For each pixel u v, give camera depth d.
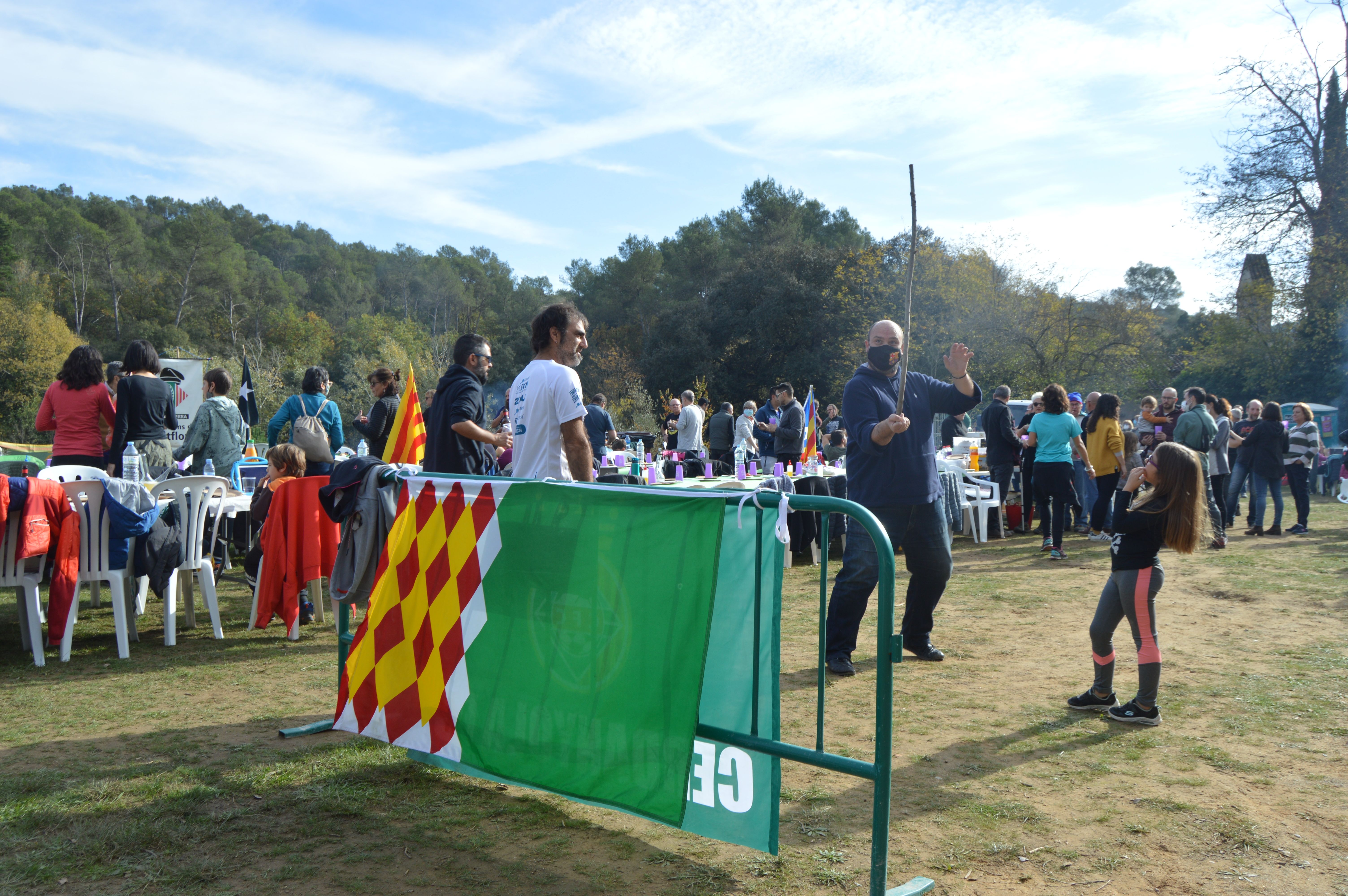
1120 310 30.91
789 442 11.26
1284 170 23.11
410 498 3.44
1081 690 4.44
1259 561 8.03
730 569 2.59
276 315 74.56
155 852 2.72
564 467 3.55
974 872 2.56
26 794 3.17
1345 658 4.86
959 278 30.89
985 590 7.05
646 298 66.44
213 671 4.95
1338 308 22.66
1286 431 10.60
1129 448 10.01
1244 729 3.81
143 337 66.62
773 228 57.06
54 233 70.69
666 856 2.71
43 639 5.79
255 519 5.98
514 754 2.85
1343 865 2.60
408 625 3.29
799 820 2.95
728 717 2.59
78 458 6.58
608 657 2.68
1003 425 10.11
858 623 4.79
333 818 3.00
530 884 2.52
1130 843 2.75
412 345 69.94
